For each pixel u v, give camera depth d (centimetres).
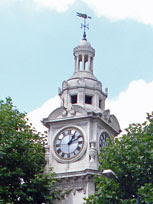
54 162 7844
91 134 7856
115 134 8350
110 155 6550
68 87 8244
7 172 6869
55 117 8038
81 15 8875
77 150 7806
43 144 7931
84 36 8769
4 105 7394
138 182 6347
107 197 6266
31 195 7081
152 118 6869
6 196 6744
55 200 7600
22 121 7431
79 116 7906
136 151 6419
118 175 6394
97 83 8269
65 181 7662
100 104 8312
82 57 8538
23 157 7044
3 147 6875
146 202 5831
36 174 7206
